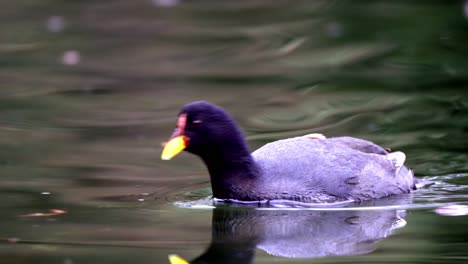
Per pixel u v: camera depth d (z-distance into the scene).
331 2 26.33
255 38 23.22
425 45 21.34
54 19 25.17
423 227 10.32
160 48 22.61
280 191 11.45
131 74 20.19
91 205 11.49
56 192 12.09
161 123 16.16
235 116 16.47
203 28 24.38
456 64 19.72
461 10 24.09
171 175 13.20
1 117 16.64
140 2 27.05
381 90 18.05
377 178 11.88
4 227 10.37
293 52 21.73
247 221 10.72
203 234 10.13
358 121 15.90
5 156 14.04
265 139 14.84
